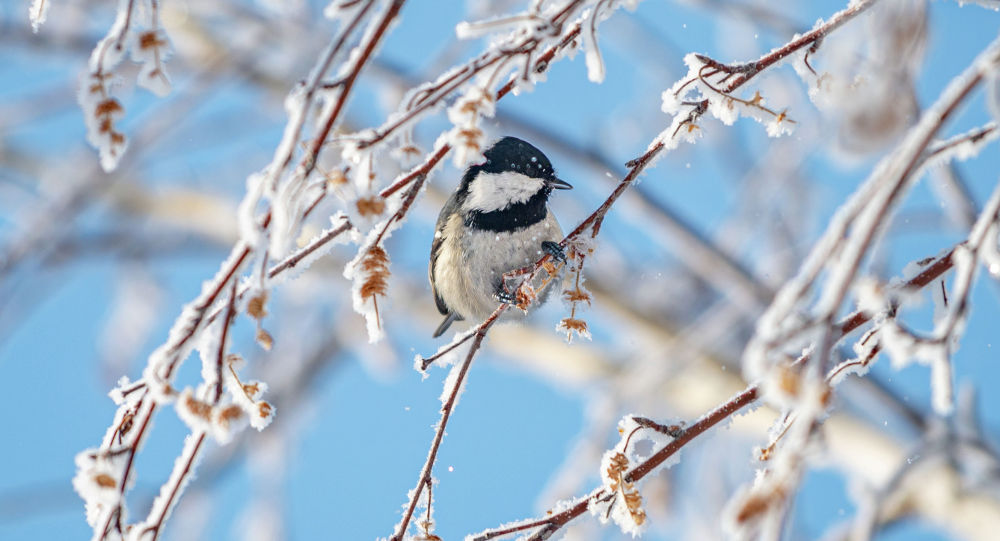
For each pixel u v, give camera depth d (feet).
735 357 48.67
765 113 19.92
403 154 17.99
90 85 17.03
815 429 12.21
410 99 16.79
